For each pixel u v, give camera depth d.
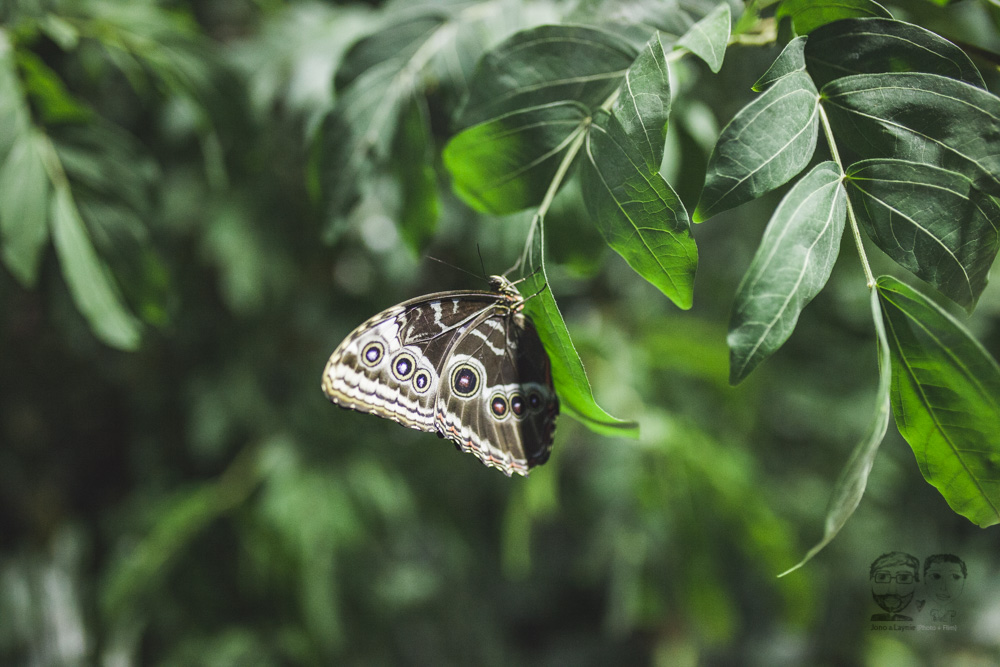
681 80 0.65
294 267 1.04
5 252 0.69
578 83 0.61
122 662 1.05
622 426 0.59
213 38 1.10
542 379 0.62
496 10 0.69
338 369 0.62
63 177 0.70
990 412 0.55
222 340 1.14
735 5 0.60
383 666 1.13
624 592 1.00
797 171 0.56
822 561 1.20
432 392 0.63
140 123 0.98
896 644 1.39
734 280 1.09
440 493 1.25
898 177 0.56
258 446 1.09
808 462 1.26
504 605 1.77
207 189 0.97
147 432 1.20
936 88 0.56
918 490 1.35
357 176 0.69
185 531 0.99
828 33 0.57
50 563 1.16
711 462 0.81
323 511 1.00
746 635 1.52
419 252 0.70
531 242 0.60
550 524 1.87
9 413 1.18
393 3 0.71
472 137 0.61
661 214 0.57
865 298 0.91
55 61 0.87
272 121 0.97
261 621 1.04
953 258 0.56
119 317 0.72
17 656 1.08
